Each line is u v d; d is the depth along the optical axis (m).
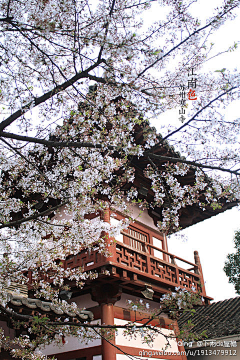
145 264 10.50
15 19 5.50
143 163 10.62
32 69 6.10
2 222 7.17
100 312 9.89
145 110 5.98
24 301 7.12
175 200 7.78
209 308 15.81
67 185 6.77
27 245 7.24
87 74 5.62
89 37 5.49
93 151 6.97
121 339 9.72
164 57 5.79
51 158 8.32
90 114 6.29
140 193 11.82
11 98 5.63
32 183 7.69
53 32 5.34
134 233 12.21
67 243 7.38
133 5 5.63
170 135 5.81
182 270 12.15
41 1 5.19
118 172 9.55
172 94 5.91
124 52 5.16
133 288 10.55
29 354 7.59
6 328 9.60
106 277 9.47
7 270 6.40
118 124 6.04
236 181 6.67
